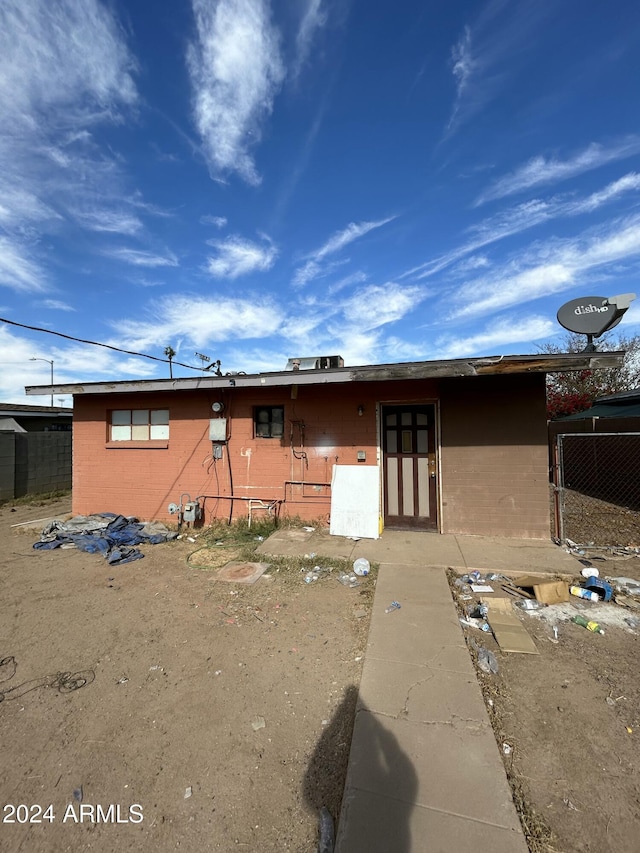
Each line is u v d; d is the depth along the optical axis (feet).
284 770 7.17
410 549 18.51
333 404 22.84
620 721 8.00
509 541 19.38
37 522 28.04
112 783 7.03
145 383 23.71
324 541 20.15
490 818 5.86
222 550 20.04
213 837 6.05
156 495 25.98
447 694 8.64
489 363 17.65
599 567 16.44
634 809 6.18
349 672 9.87
